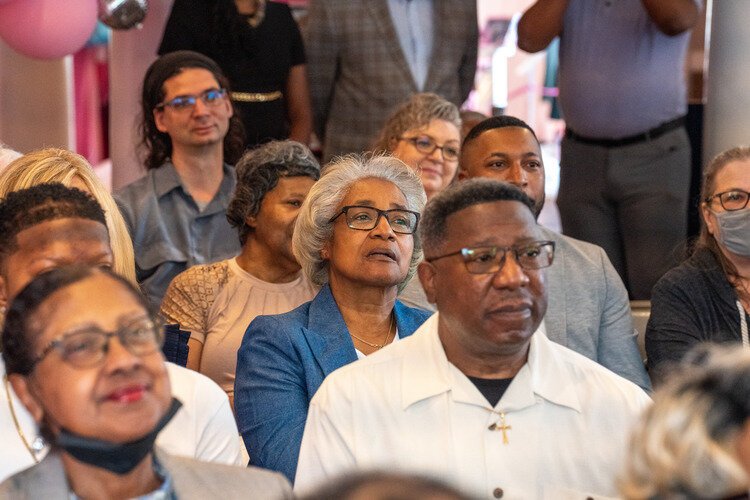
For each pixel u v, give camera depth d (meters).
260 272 5.36
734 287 5.06
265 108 7.74
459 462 3.43
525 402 3.44
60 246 3.44
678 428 2.32
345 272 4.43
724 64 7.93
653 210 7.43
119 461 2.66
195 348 5.23
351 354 4.34
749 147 5.11
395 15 7.96
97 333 2.65
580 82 7.48
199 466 2.93
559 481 3.44
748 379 2.34
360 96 7.98
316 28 8.01
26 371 2.69
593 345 5.16
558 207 7.76
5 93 8.80
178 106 6.38
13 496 2.66
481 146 5.43
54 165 4.25
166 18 8.92
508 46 12.92
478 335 3.40
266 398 4.21
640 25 7.34
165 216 6.37
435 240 3.47
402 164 4.62
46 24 6.74
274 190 5.28
